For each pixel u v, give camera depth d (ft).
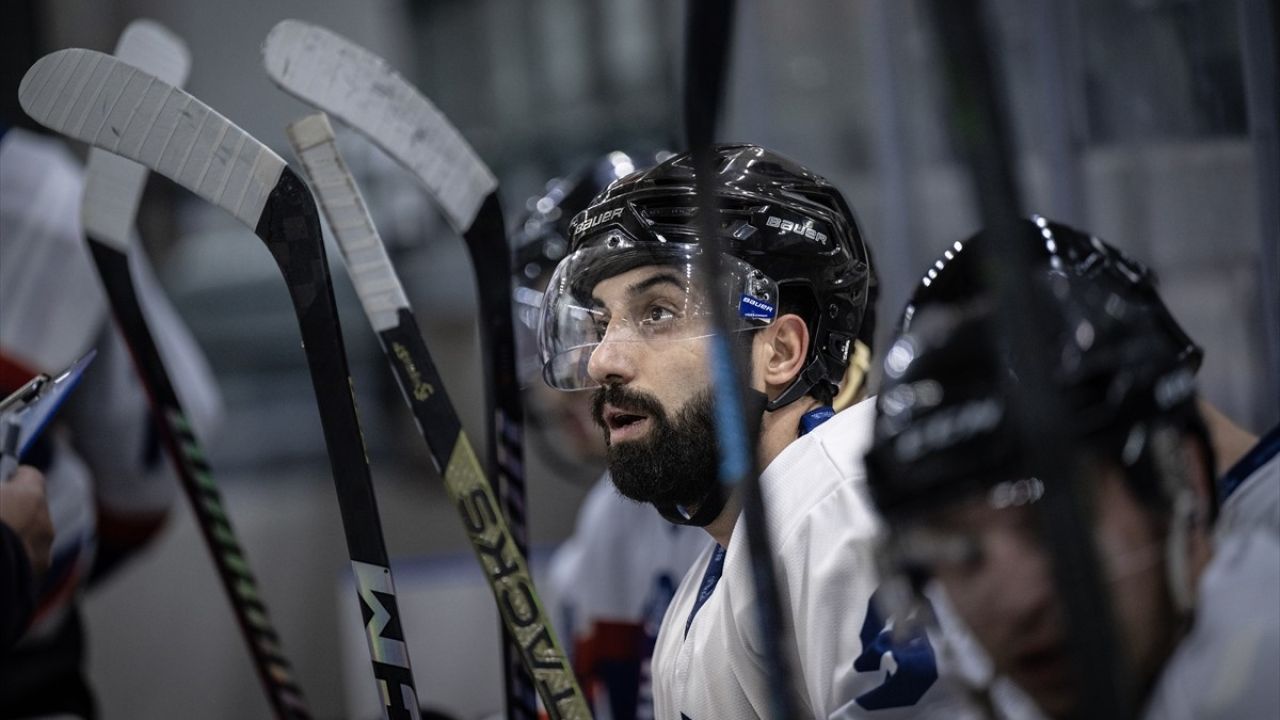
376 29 34.68
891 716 8.51
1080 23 17.88
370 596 10.44
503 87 34.68
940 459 6.73
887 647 8.59
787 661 6.34
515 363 12.91
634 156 18.81
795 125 22.76
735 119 22.44
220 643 29.22
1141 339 7.13
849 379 11.91
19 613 12.07
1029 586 6.57
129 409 18.15
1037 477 6.01
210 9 33.19
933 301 8.80
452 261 32.55
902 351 7.28
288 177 10.42
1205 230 16.53
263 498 31.73
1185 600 6.83
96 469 18.17
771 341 10.85
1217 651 7.00
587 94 33.40
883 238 22.33
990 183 5.36
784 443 10.99
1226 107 16.14
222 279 34.12
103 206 13.50
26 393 11.82
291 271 10.42
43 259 17.26
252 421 33.24
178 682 28.86
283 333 34.06
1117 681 5.37
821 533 9.27
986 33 5.28
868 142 22.90
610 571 18.15
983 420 6.67
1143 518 6.77
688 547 17.30
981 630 6.72
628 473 10.63
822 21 22.68
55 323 17.34
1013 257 5.40
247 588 13.87
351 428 10.39
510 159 34.60
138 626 28.81
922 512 6.77
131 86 10.57
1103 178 18.01
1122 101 17.57
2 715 16.75
